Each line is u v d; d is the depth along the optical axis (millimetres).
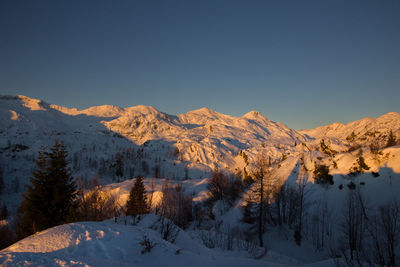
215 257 14766
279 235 39906
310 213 41938
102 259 8969
